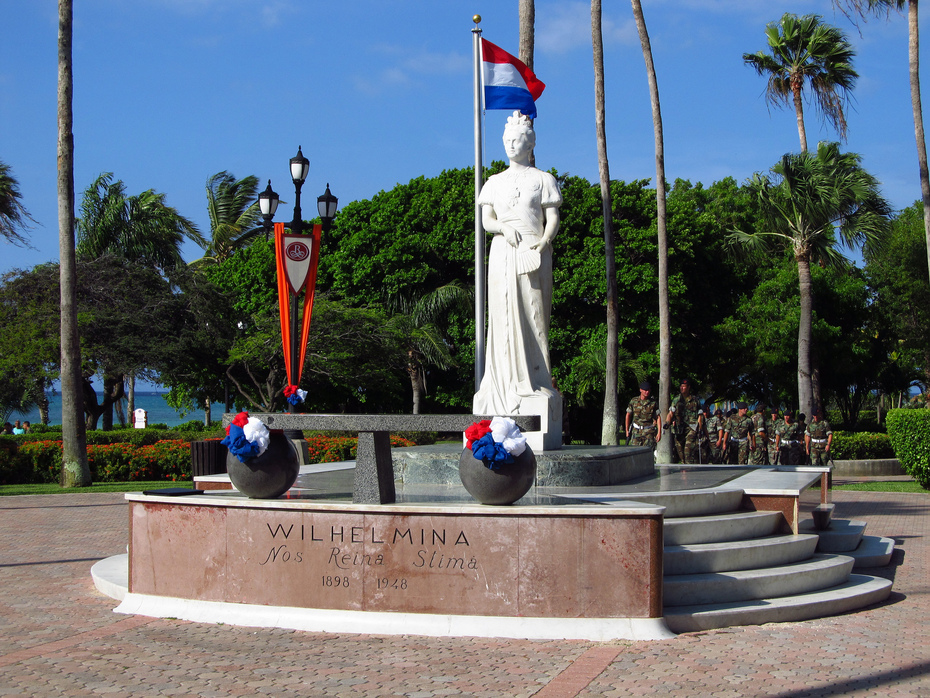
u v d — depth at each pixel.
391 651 6.28
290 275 16.22
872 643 6.68
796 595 8.01
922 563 10.64
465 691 5.38
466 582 6.80
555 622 6.68
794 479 10.85
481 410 10.94
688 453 18.70
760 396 39.78
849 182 24.08
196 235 40.53
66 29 18.56
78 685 5.51
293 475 7.65
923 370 44.41
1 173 27.48
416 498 7.80
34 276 28.44
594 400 33.12
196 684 5.53
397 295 31.98
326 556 7.05
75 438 19.09
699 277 33.41
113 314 28.78
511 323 10.87
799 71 31.94
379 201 33.50
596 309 31.80
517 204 10.98
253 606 7.18
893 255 37.09
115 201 36.16
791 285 34.44
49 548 11.15
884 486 20.41
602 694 5.33
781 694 5.36
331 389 33.25
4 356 26.80
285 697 5.27
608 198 23.39
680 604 7.44
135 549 7.73
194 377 31.92
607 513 6.71
